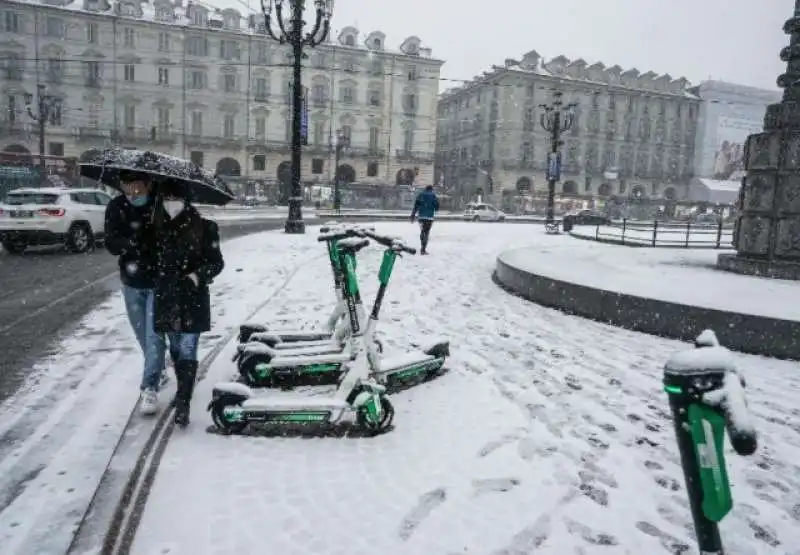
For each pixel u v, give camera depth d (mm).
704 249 17750
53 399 4016
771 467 3412
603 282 7691
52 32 51250
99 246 14242
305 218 34156
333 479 3043
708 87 74125
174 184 3582
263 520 2639
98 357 5035
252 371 4402
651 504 2920
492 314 7512
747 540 2670
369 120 60844
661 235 26469
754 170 9406
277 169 58625
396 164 62344
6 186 27297
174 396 4055
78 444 3328
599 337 6391
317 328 5902
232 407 3506
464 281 10328
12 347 5328
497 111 67000
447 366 5172
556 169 30719
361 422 3613
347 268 3814
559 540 2580
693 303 6285
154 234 3650
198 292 3535
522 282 8797
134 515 2615
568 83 67625
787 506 2977
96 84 52688
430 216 14031
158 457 3180
